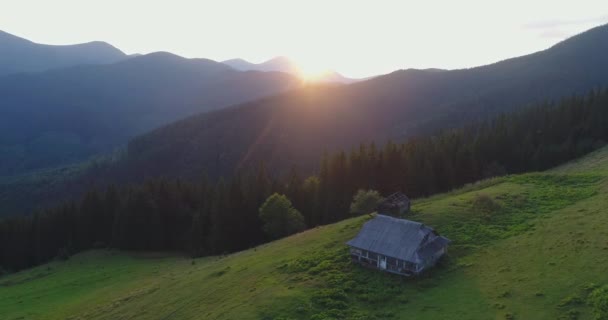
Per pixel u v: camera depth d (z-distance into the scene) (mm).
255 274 57688
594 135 118000
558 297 40125
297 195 106625
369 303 45719
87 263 101812
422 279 49156
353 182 99625
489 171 105625
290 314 44156
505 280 45344
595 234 49812
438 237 54656
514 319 38406
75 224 119188
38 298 77688
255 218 100062
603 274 41562
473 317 40000
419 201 81562
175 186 124938
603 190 66438
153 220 111500
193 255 98312
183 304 55031
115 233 112250
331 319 42594
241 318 44688
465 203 70188
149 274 82875
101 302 67938
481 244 55125
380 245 53156
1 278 102938
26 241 115000
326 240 65188
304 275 53500
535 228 56281
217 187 113438
